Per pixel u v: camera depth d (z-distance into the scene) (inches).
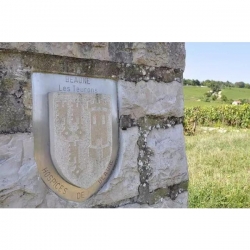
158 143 80.7
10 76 56.0
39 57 59.5
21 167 57.0
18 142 56.7
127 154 73.7
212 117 531.8
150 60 78.2
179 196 86.0
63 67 62.9
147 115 78.3
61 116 60.7
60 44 61.7
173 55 83.9
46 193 60.6
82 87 66.2
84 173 64.4
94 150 66.0
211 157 243.4
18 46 56.3
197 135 402.9
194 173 198.5
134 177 75.4
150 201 78.8
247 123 510.3
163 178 81.7
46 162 60.4
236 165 222.7
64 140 61.2
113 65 71.1
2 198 54.9
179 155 85.9
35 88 59.2
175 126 85.7
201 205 147.0
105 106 68.1
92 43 66.9
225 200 153.6
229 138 341.4
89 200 67.5
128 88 74.1
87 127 64.8
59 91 62.5
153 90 79.5
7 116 55.6
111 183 70.9
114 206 71.9
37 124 59.4
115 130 72.0
